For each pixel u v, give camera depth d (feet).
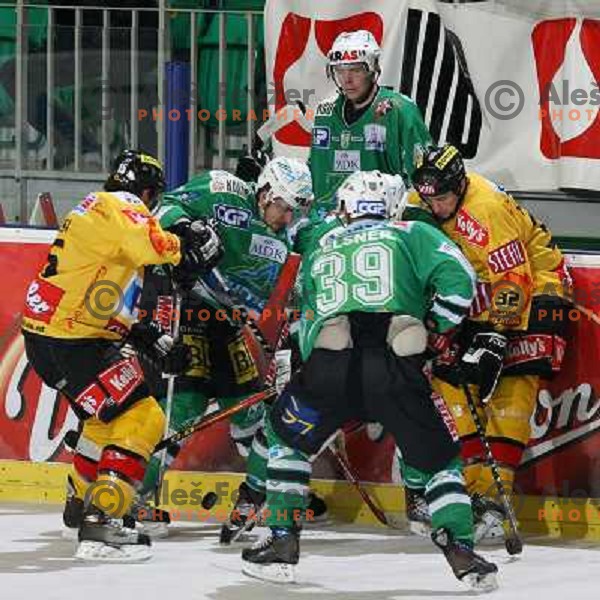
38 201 66.03
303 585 48.85
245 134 72.23
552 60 67.41
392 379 45.93
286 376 51.80
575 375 56.95
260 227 57.57
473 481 56.08
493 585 47.26
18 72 72.38
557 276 56.54
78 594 46.96
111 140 72.28
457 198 54.49
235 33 72.18
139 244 50.60
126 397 51.67
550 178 67.87
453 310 46.83
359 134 61.36
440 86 68.03
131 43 71.56
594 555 54.03
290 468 47.93
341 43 60.23
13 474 62.69
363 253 46.75
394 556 53.88
